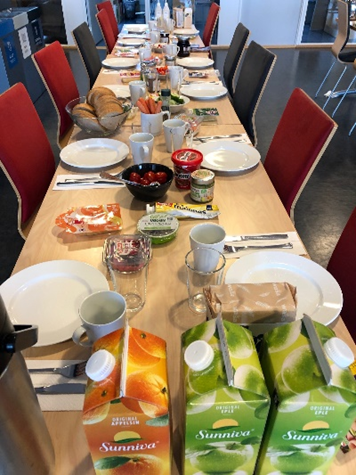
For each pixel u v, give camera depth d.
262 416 0.52
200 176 1.18
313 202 2.66
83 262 0.97
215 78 2.39
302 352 0.56
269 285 0.71
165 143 1.57
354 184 2.86
